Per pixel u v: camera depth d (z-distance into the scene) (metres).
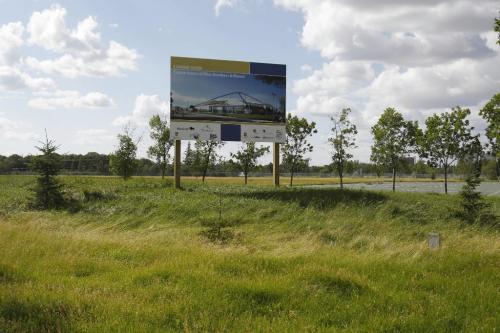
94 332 4.99
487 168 83.06
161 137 43.19
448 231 15.94
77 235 12.09
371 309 6.05
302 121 37.69
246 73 29.28
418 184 65.25
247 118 29.30
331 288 6.92
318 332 5.17
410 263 8.79
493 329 5.44
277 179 30.88
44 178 21.70
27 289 6.34
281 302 6.14
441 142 32.16
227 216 18.64
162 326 5.27
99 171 86.75
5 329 4.99
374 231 15.73
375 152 36.28
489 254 9.38
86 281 7.05
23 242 10.16
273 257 9.07
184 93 28.34
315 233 15.22
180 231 14.73
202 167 41.25
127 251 9.78
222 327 5.23
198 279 7.05
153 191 26.89
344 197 22.38
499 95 20.23
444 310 6.08
